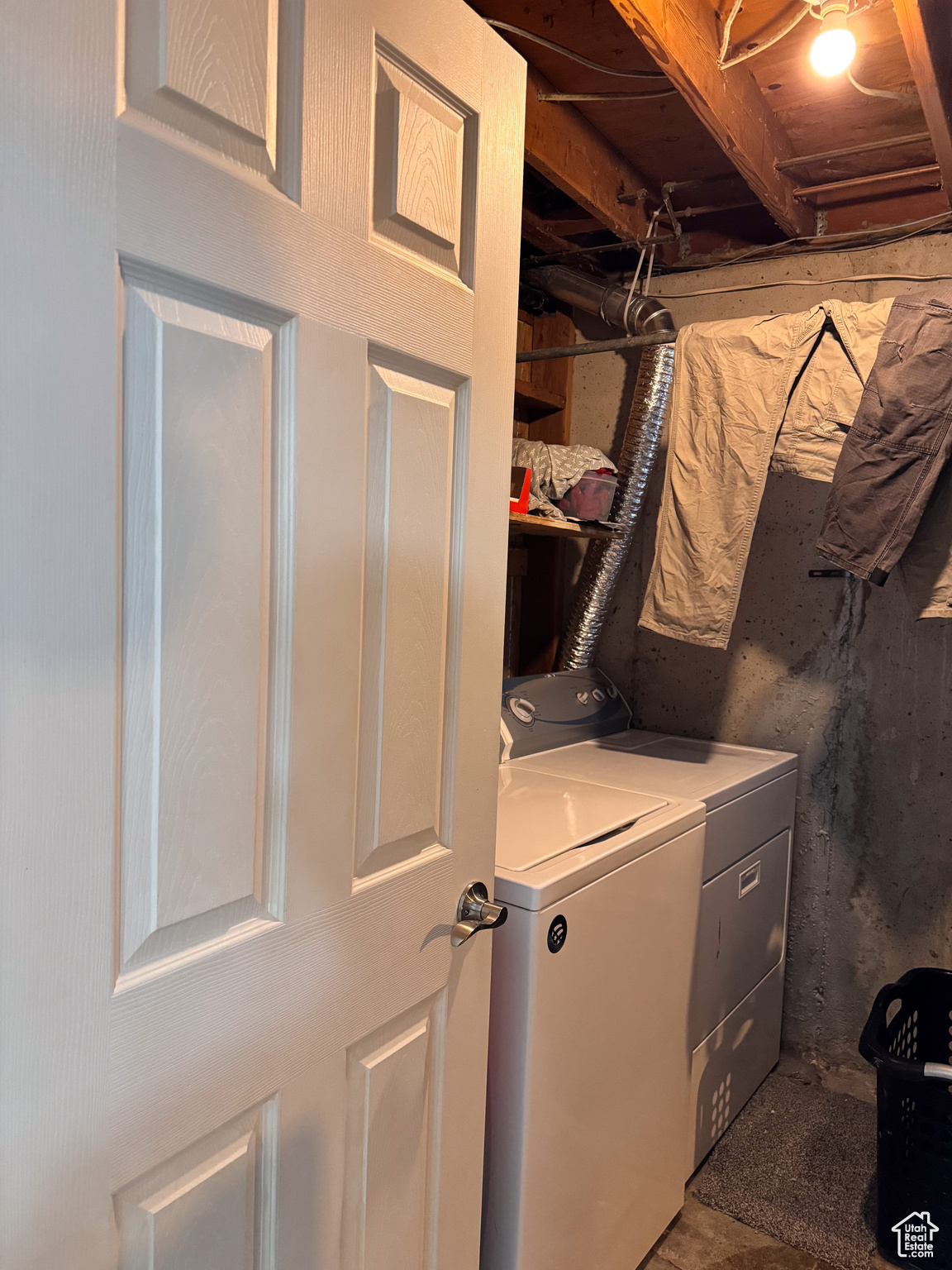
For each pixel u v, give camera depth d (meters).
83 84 0.63
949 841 2.30
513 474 2.04
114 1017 0.70
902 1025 2.07
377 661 0.96
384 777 0.98
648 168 2.31
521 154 1.12
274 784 0.84
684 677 2.67
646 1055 1.64
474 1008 1.18
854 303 1.83
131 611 0.70
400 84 0.92
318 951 0.90
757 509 1.98
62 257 0.62
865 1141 2.12
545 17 1.71
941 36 1.51
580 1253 1.49
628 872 1.54
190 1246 0.79
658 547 2.12
